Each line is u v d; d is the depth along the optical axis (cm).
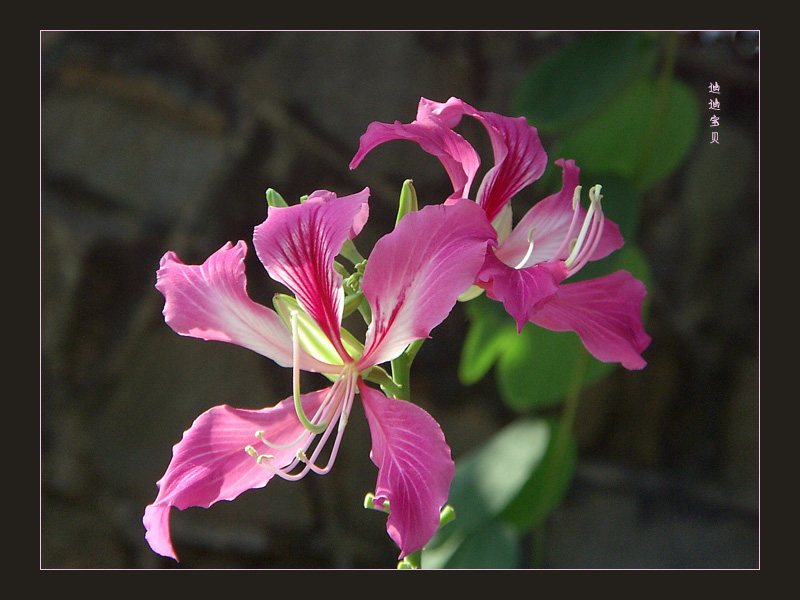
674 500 135
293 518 137
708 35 129
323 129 139
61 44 138
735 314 135
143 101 140
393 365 86
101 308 136
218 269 85
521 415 135
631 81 94
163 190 139
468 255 81
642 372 136
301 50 140
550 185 96
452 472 81
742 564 130
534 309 81
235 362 136
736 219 135
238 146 140
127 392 136
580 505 136
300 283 84
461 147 85
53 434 135
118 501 135
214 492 83
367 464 136
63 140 138
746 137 135
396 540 81
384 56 139
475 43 138
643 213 136
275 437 84
